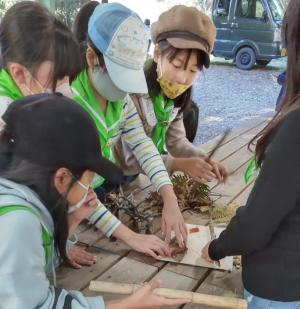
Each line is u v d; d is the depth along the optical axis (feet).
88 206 3.28
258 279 3.60
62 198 2.83
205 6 26.81
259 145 3.57
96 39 4.42
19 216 2.68
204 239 4.86
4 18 4.13
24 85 4.10
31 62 3.96
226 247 3.76
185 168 5.79
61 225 2.96
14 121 2.79
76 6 8.44
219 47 27.58
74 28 5.93
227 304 3.57
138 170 6.12
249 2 26.25
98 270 4.31
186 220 5.33
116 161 6.03
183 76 5.43
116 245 4.75
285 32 3.38
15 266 2.62
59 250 3.15
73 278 4.17
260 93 21.35
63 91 4.31
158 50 5.48
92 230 5.01
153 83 5.68
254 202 3.34
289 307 3.55
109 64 4.38
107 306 3.19
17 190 2.77
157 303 3.35
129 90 4.36
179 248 4.63
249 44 26.71
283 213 3.28
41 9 4.13
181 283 4.17
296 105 3.26
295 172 3.14
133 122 5.55
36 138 2.71
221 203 5.76
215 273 4.35
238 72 26.48
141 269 4.35
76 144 2.71
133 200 5.51
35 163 2.74
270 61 29.09
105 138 4.93
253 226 3.37
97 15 4.51
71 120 2.72
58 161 2.71
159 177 5.26
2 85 4.12
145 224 5.05
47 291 2.89
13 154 2.81
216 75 25.36
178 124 6.57
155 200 5.58
